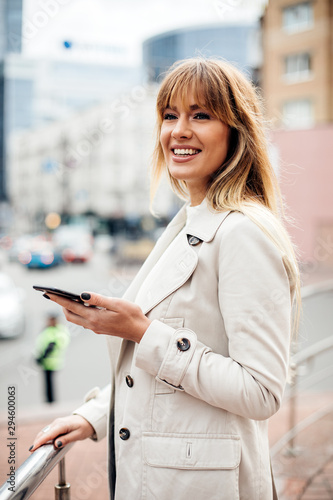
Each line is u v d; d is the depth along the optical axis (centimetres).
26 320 1127
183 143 123
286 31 2264
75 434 128
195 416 109
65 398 599
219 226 114
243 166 123
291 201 2172
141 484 111
